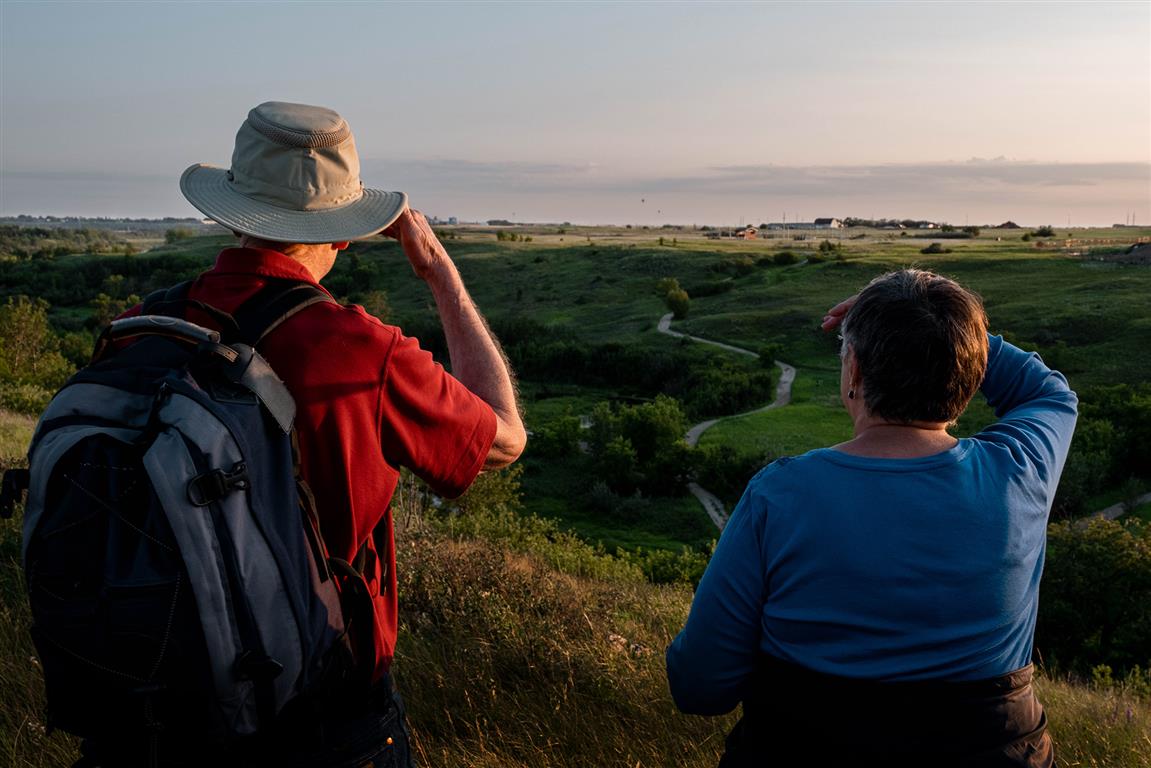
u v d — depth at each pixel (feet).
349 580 4.54
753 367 247.09
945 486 4.76
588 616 14.01
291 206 4.88
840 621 4.56
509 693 10.73
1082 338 241.96
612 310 363.76
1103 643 77.46
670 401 193.67
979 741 4.49
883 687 4.51
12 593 12.71
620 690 10.80
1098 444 153.99
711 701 5.06
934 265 369.71
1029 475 5.01
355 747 4.55
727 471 160.04
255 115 4.93
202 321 4.64
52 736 8.77
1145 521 136.36
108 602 3.71
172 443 3.89
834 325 5.60
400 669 11.20
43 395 71.05
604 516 148.87
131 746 3.98
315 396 4.46
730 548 4.92
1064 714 12.53
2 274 467.93
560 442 176.65
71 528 3.85
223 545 3.85
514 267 463.42
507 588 14.99
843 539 4.61
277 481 4.17
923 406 4.85
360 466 4.60
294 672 4.01
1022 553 4.76
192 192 4.90
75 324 356.59
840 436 179.42
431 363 4.91
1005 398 5.93
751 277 392.06
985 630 4.58
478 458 4.98
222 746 3.98
